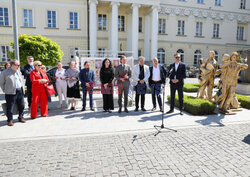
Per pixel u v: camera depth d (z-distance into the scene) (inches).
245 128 193.9
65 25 806.5
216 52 1060.5
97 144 155.0
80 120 222.2
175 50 984.9
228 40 1069.8
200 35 1024.9
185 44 994.7
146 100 346.0
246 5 1087.0
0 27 750.5
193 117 233.8
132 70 276.4
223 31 1056.2
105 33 876.6
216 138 167.2
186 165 123.0
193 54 1018.1
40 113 245.3
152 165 122.9
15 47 282.2
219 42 1053.8
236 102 268.1
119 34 897.5
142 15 920.9
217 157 133.4
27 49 471.2
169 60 980.6
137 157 133.2
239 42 1098.1
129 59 308.3
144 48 901.2
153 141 160.7
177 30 975.0
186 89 449.7
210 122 213.5
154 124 206.5
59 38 805.2
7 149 146.1
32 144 155.3
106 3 790.5
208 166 121.9
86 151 142.5
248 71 414.3
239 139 165.0
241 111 264.7
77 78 269.6
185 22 983.0
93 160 129.2
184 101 267.9
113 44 761.6
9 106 202.1
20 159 130.6
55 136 172.7
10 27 758.5
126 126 199.8
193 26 999.0
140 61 259.1
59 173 113.7
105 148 147.5
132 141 160.7
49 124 207.2
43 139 165.8
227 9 1045.2
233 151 142.5
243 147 149.3
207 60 290.5
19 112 214.2
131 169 118.2
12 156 134.9
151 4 801.6
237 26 1101.1
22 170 117.1
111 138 167.6
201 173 114.1
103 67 255.4
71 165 122.8
